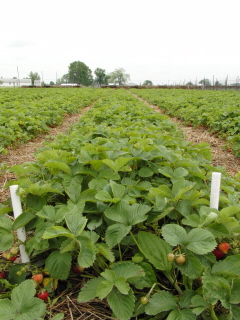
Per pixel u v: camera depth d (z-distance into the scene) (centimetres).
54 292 222
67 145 420
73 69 13375
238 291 166
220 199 236
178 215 247
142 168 328
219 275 180
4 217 231
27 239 240
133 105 1343
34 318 167
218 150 730
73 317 202
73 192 251
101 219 240
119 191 238
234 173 560
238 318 160
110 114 950
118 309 175
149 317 189
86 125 719
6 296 204
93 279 203
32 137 888
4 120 857
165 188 242
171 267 200
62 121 1258
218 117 909
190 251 186
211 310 171
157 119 888
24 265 229
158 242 210
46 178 333
